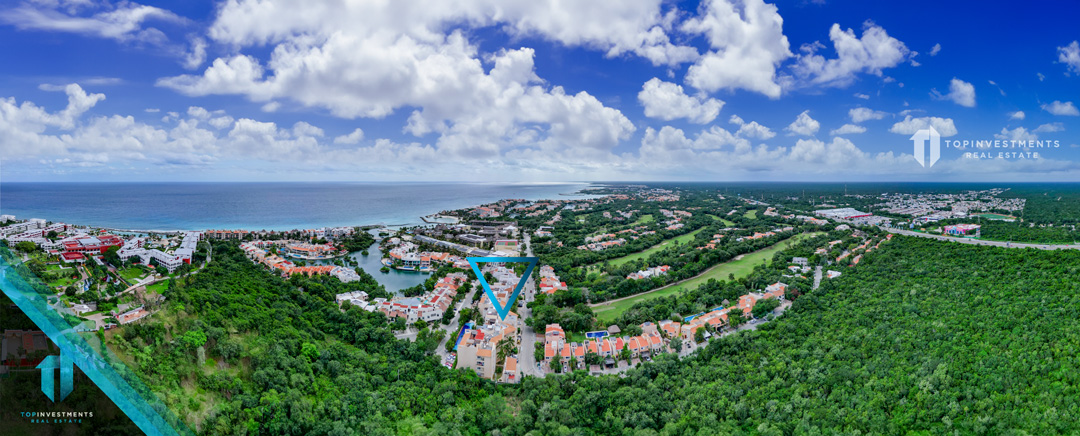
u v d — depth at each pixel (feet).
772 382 355.77
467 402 356.79
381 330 453.58
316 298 531.09
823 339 424.46
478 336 439.63
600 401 345.10
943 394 318.04
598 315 540.11
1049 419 276.62
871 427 295.28
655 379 377.50
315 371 361.30
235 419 285.23
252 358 343.05
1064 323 390.83
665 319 515.91
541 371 417.08
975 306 461.78
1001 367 337.93
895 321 447.42
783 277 627.46
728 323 492.54
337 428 297.53
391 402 334.85
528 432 309.01
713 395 346.13
